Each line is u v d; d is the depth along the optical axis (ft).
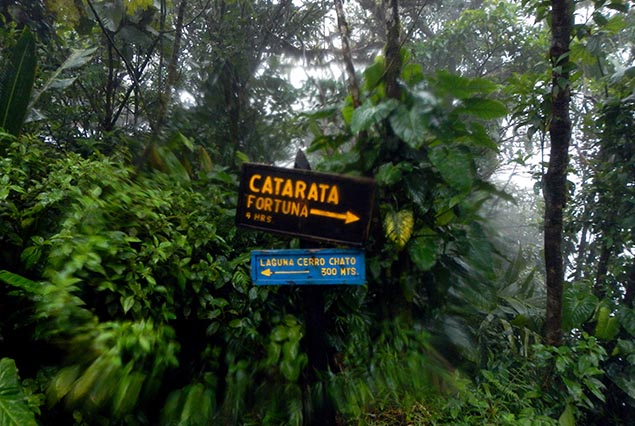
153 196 10.76
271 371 10.64
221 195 12.79
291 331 10.37
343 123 13.83
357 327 11.23
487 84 11.67
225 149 18.62
